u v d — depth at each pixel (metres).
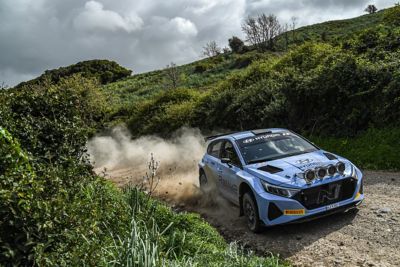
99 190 6.46
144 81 58.94
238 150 8.04
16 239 3.56
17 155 4.34
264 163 7.36
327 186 6.44
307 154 7.46
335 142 12.25
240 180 7.34
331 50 17.41
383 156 10.25
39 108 8.43
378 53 14.45
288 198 6.32
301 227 6.79
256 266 4.70
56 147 7.30
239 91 18.73
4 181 3.77
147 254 4.30
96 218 5.05
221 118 18.47
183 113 21.92
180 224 6.55
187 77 50.03
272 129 8.84
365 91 12.27
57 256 3.85
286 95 14.55
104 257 4.53
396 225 6.05
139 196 7.10
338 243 5.85
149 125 24.42
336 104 13.09
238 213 8.29
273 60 22.44
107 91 56.41
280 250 6.04
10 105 8.13
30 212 3.78
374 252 5.34
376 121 11.84
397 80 11.54
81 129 8.14
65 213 4.07
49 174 4.89
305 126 14.20
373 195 7.76
